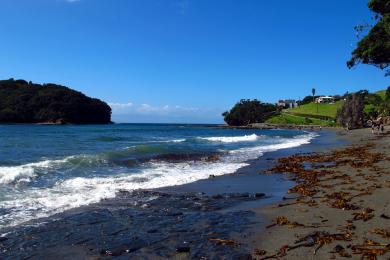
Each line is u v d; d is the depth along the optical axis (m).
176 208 9.84
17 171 14.49
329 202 10.04
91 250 6.56
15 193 11.34
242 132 89.81
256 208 9.86
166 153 24.14
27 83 161.75
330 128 106.00
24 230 7.67
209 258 6.12
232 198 11.25
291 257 6.08
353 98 91.62
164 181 14.49
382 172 15.10
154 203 10.40
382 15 27.27
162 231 7.64
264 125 144.88
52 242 6.96
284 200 10.87
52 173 15.08
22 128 83.06
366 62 28.72
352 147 31.95
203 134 73.31
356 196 10.49
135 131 78.19
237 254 6.28
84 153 24.00
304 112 158.12
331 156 23.92
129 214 9.05
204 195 11.68
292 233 7.39
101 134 57.75
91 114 155.75
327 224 7.86
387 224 7.64
